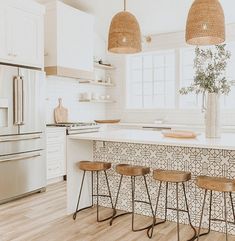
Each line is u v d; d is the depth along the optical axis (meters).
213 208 3.08
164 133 3.23
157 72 6.60
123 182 3.65
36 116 4.33
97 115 6.80
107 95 6.92
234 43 5.68
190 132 3.22
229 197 2.99
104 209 3.69
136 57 6.85
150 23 5.96
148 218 3.38
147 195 3.46
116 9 5.72
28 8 4.25
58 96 5.80
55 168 4.94
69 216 3.43
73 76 5.46
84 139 3.51
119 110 6.87
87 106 6.51
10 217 3.40
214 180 2.52
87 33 5.82
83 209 3.66
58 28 5.12
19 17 4.13
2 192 3.90
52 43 5.13
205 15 2.40
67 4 5.68
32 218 3.36
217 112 3.19
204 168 3.12
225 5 5.10
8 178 3.97
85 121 6.46
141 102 6.83
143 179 3.48
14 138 4.00
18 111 4.02
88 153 3.79
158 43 6.34
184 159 3.23
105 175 3.55
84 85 6.42
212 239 2.83
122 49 3.23
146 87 6.75
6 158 3.91
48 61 5.18
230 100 5.80
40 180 4.43
